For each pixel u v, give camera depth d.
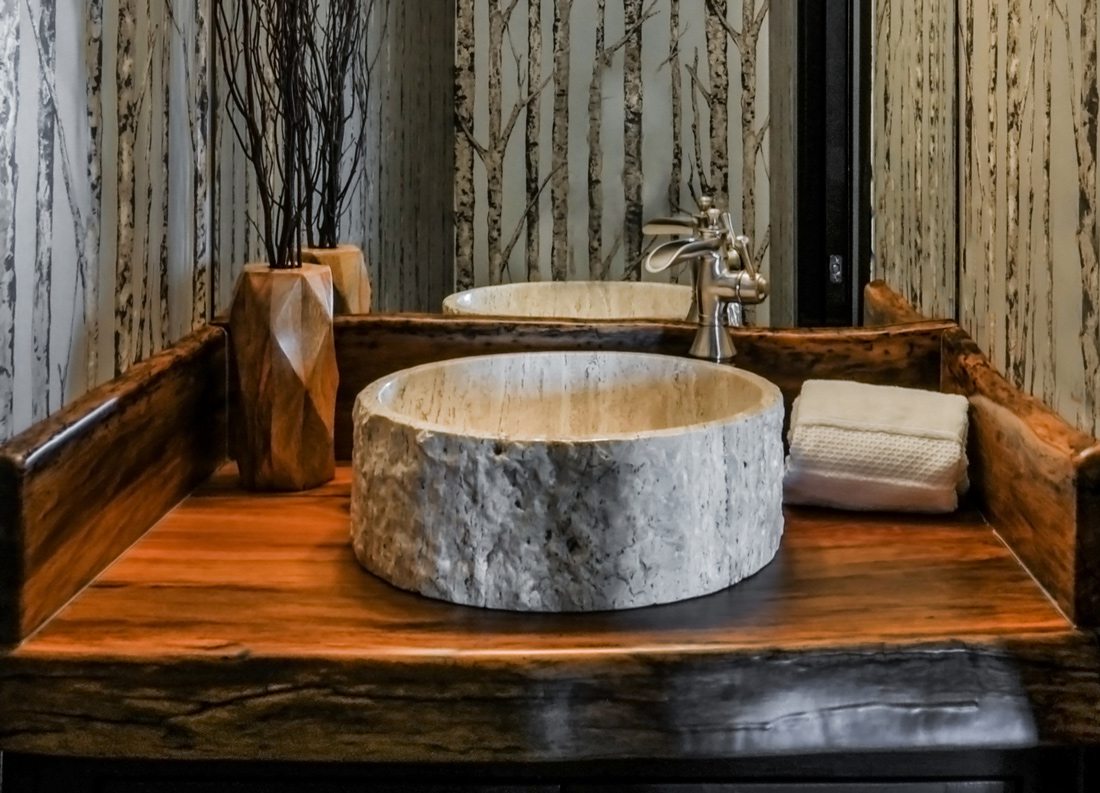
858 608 0.87
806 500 1.14
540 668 0.78
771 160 1.37
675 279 1.35
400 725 0.79
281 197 1.28
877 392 1.17
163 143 1.13
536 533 0.87
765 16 1.37
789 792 0.84
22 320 0.85
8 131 0.82
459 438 0.87
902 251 1.37
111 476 0.95
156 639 0.80
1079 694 0.80
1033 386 1.00
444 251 1.39
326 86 1.37
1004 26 1.07
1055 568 0.86
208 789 0.84
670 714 0.79
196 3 1.23
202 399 1.20
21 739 0.79
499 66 1.39
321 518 1.10
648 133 1.39
